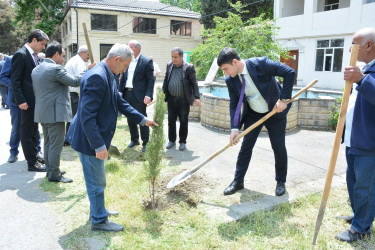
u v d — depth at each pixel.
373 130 2.38
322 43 17.61
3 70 4.57
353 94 2.66
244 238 2.65
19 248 2.54
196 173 4.11
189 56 12.48
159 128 3.02
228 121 6.57
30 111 4.16
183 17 27.94
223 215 3.03
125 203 3.26
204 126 7.14
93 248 2.54
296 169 4.31
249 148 3.47
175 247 2.54
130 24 26.36
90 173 2.67
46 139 3.96
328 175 2.46
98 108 2.52
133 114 2.93
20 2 28.44
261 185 3.75
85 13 24.86
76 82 3.76
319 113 6.77
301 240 2.62
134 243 2.60
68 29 27.58
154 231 2.78
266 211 3.16
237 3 11.74
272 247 2.56
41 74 3.59
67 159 4.82
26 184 3.87
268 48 10.95
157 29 27.34
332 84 17.08
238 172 3.54
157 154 3.05
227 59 2.99
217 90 9.48
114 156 4.61
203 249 2.50
